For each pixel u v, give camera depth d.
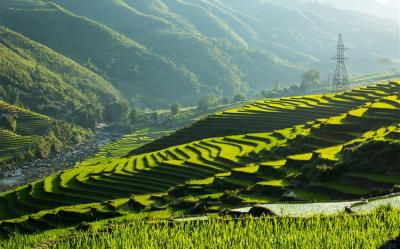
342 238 26.50
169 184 96.06
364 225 29.86
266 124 138.00
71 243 33.31
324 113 132.12
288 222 32.12
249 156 98.44
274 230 30.61
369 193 51.19
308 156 74.31
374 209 34.16
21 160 198.00
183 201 66.62
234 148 111.12
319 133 91.44
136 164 116.50
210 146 119.56
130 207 76.62
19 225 78.44
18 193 107.38
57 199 99.69
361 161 58.94
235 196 59.91
